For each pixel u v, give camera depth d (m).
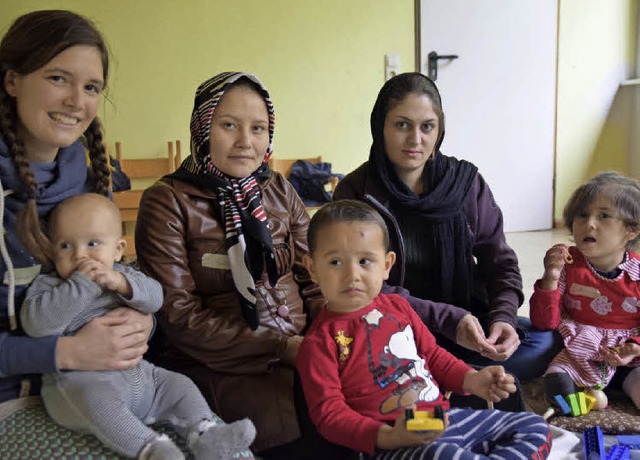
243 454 1.32
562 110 5.69
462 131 5.61
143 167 5.18
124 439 1.19
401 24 5.43
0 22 4.93
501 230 2.14
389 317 1.46
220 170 1.69
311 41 5.40
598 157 5.82
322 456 1.48
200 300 1.67
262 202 1.76
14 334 1.32
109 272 1.32
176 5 5.16
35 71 1.31
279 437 1.50
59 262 1.33
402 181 2.00
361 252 1.40
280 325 1.71
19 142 1.36
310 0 5.34
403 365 1.40
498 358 1.69
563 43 5.57
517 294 2.01
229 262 1.63
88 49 1.35
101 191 1.58
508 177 5.72
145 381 1.37
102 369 1.28
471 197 2.07
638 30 5.61
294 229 1.85
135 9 5.12
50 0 4.98
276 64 5.39
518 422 1.37
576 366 1.88
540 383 1.98
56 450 1.20
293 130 5.52
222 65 5.32
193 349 1.60
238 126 1.66
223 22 5.26
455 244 2.02
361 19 5.41
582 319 1.98
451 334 1.75
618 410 1.82
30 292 1.31
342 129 5.58
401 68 5.50
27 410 1.30
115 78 5.17
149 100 5.26
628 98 5.74
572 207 2.01
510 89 5.57
